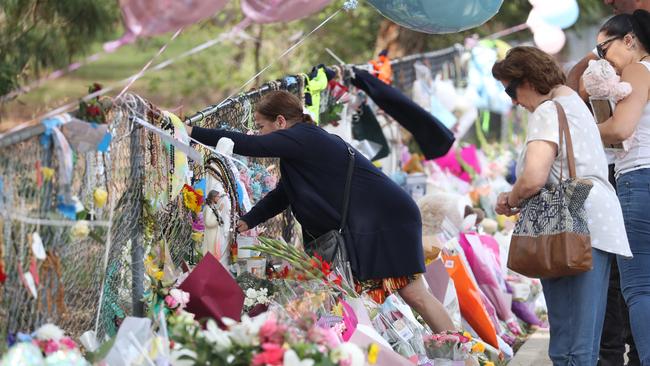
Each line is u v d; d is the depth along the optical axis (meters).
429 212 15.13
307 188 11.57
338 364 8.39
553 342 10.84
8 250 8.20
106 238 9.47
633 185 11.58
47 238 8.70
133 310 9.95
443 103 20.83
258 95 13.55
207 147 10.88
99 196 9.12
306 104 14.76
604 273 10.75
